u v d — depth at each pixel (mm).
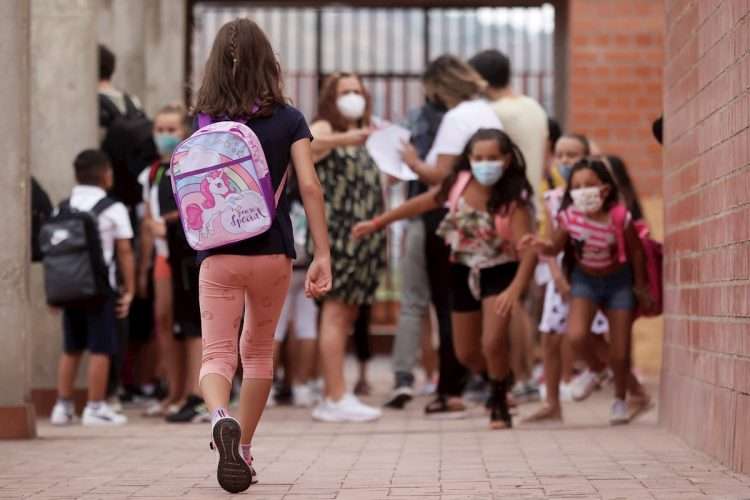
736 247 8273
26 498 7344
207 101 7457
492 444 9906
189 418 12562
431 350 15695
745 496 7070
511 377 12852
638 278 11289
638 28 18750
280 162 7398
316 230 7406
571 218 11148
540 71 22484
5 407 10711
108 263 12477
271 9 20906
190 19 20203
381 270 12516
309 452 9508
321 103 12445
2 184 10766
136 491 7570
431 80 12852
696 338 9555
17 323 10766
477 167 10703
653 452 9203
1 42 10719
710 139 9156
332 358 12383
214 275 7352
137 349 15602
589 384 12109
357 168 12344
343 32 24453
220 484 7250
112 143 14625
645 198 18734
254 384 7605
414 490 7438
